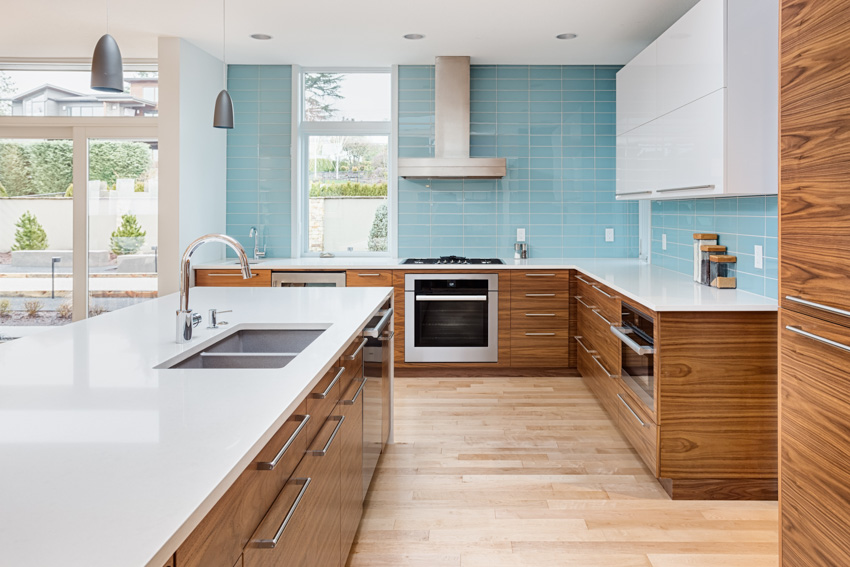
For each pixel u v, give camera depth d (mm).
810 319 1765
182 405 1284
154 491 865
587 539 2373
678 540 2363
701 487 2715
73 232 5133
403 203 5469
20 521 773
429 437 3490
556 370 4930
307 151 5586
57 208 5180
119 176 5117
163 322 2361
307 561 1537
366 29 4383
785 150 1897
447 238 5480
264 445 1126
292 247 5484
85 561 678
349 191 5598
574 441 3422
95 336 2076
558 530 2443
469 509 2621
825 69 1666
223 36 4551
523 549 2303
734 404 2684
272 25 4297
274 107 5418
